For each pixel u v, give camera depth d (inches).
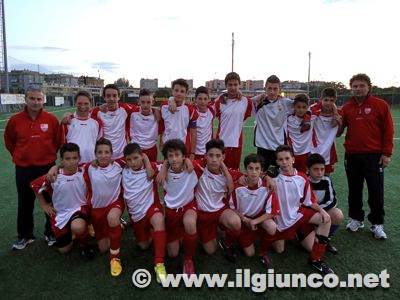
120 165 144.2
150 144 179.8
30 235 152.2
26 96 145.0
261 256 135.8
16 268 131.9
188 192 135.9
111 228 129.2
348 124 164.2
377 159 157.2
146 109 175.6
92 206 139.8
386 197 212.7
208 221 138.5
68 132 159.6
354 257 138.9
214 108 189.5
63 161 138.7
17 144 147.3
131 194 137.8
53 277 125.4
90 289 117.7
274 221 136.9
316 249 129.1
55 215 141.6
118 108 174.4
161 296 113.7
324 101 167.5
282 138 176.7
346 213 190.5
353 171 163.0
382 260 136.4
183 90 176.2
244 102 184.9
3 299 112.3
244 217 136.1
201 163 140.1
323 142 172.2
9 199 213.8
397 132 546.9
